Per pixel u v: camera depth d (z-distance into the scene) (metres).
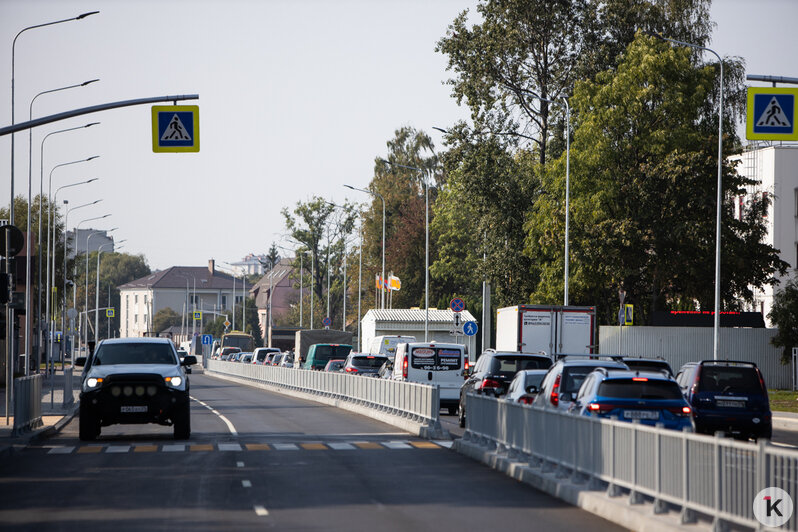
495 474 46.97
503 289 164.75
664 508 31.78
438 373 98.19
